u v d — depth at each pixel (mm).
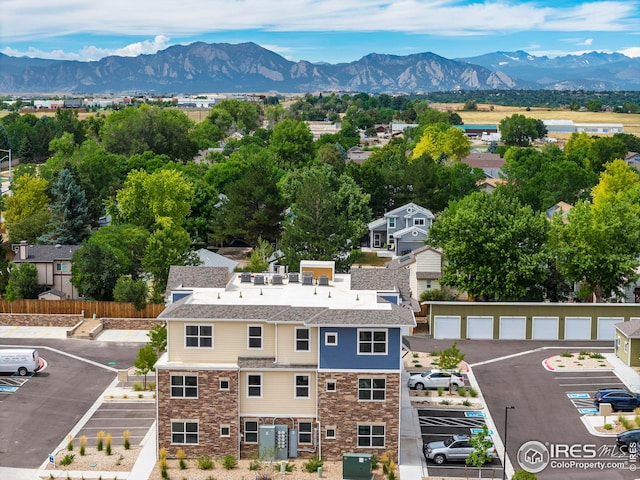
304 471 50000
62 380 67562
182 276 59156
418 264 95062
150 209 110625
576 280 86062
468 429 56938
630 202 115250
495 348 78062
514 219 85375
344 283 60281
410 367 71250
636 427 56719
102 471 50031
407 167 142500
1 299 89375
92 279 91562
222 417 51406
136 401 62594
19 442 54688
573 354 75500
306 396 51719
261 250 97938
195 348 51844
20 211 124375
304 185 101312
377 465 50875
